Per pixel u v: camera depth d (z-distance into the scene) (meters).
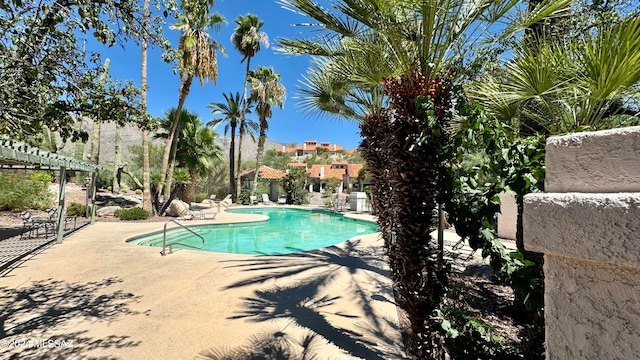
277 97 26.67
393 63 3.16
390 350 3.14
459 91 2.33
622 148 0.79
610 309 0.77
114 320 3.85
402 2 2.36
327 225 17.75
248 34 24.00
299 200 29.12
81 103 3.06
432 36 2.63
